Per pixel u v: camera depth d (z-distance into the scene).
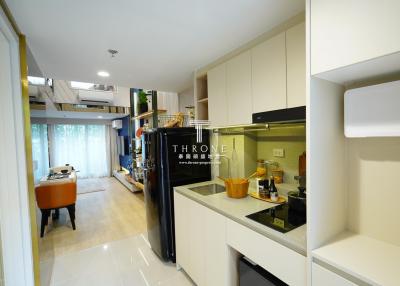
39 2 1.22
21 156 1.51
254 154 2.21
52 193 2.95
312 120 0.92
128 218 3.62
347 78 0.96
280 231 1.15
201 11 1.36
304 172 1.58
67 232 3.08
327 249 0.94
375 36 0.70
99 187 6.08
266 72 1.61
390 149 0.98
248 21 1.49
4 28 1.29
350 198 1.12
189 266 1.92
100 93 6.21
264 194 1.75
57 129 7.15
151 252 2.50
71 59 2.10
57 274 2.10
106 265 2.25
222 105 2.08
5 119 1.44
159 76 2.74
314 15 0.87
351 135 1.00
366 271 0.78
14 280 1.49
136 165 5.35
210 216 1.60
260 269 1.27
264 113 1.41
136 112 5.45
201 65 2.36
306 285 0.98
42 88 2.67
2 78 1.43
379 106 0.92
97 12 1.34
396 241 0.97
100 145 7.88
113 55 2.02
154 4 1.28
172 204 2.22
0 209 1.43
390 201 0.98
